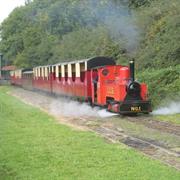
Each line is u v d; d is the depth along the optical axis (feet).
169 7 117.50
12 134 50.98
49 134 50.62
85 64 88.38
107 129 57.16
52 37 225.56
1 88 210.38
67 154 38.63
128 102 72.23
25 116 71.97
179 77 82.53
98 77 81.05
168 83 83.20
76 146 42.50
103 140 46.57
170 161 37.14
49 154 38.75
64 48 186.50
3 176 31.89
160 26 114.52
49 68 130.41
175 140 48.06
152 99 81.71
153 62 105.70
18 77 217.36
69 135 49.78
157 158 38.24
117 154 38.47
